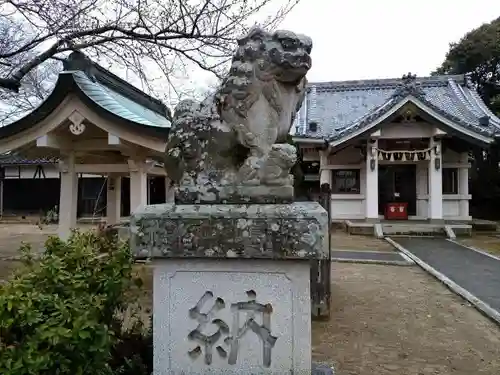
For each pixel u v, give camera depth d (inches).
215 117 100.1
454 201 766.5
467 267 414.6
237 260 88.2
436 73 1196.5
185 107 106.3
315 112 881.5
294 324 87.0
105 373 95.9
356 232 706.2
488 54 1059.9
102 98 279.0
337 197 790.5
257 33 96.4
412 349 191.5
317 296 236.5
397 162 761.0
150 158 340.8
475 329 222.2
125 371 106.3
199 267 89.7
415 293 303.7
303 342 86.7
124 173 380.2
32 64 321.7
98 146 305.1
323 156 802.2
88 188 992.9
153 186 645.3
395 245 571.2
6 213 1042.7
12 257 407.2
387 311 254.4
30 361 74.2
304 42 94.3
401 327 223.5
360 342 199.3
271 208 87.4
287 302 87.4
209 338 89.4
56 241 118.8
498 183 959.0
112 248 126.5
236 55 98.6
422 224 711.7
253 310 88.4
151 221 88.5
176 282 90.7
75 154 316.8
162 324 90.8
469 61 1096.8
